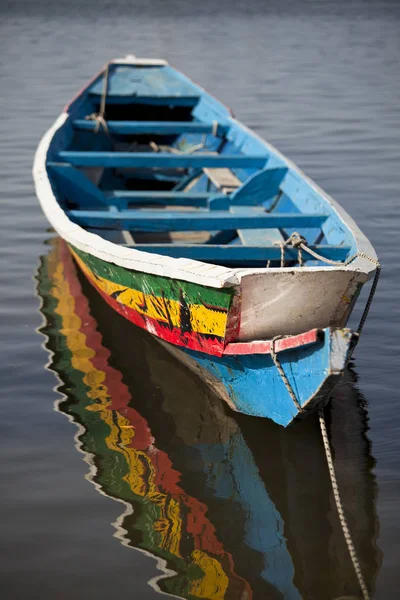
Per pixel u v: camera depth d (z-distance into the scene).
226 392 5.33
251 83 19.50
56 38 29.69
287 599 3.78
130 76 11.41
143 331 6.70
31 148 12.96
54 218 6.42
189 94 10.86
